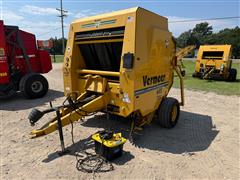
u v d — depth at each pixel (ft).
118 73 14.29
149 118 16.61
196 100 28.35
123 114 14.12
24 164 12.18
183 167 12.12
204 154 13.69
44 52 31.86
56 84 41.27
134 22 12.80
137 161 12.62
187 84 42.88
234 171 11.84
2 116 20.94
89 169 11.62
